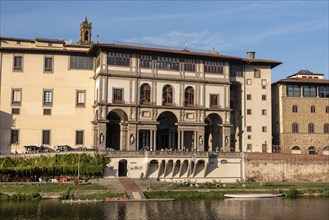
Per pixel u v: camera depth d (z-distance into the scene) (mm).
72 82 86875
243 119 95188
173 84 86750
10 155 73500
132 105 82875
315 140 100062
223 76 91125
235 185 80562
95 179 74438
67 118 86000
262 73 97500
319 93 102000
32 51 85188
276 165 88062
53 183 70125
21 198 65375
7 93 84062
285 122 99188
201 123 87438
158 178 80000
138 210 59281
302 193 76375
